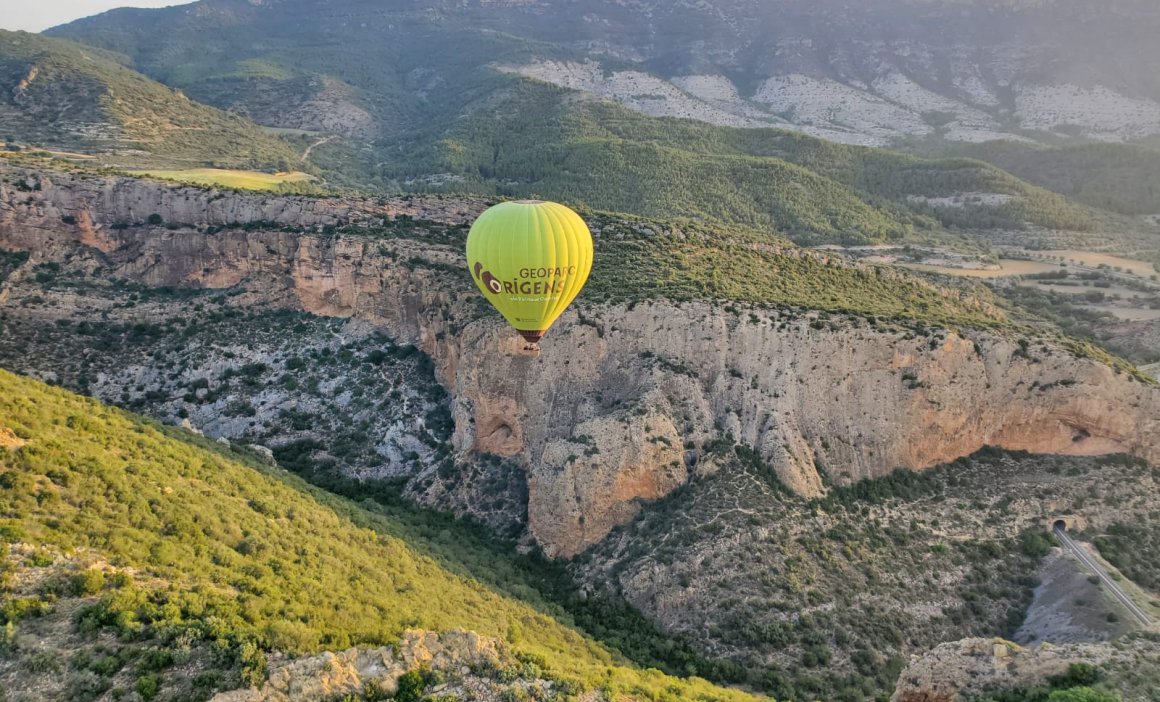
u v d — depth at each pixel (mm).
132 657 25562
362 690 26938
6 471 32094
